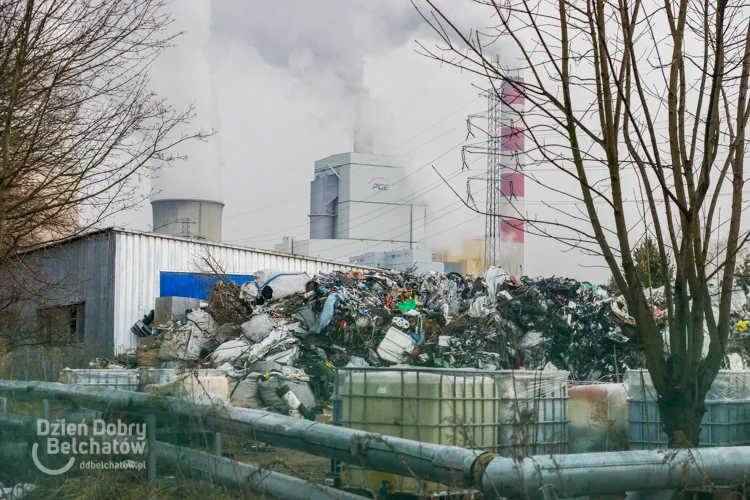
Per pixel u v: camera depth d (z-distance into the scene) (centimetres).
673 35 597
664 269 603
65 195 1389
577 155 589
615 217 592
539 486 439
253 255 3388
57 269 3172
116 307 2962
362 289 2364
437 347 1945
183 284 3139
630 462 462
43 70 1268
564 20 588
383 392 782
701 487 491
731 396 830
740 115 589
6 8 1246
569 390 887
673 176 596
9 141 1213
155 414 766
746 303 1952
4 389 973
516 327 2041
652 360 598
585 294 2217
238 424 665
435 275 2575
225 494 678
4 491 815
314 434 578
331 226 13288
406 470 509
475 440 751
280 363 1769
